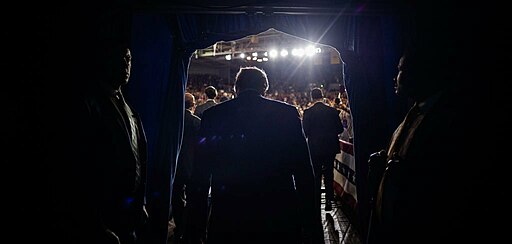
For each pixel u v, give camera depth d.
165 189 3.78
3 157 1.89
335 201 5.98
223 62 23.48
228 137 1.77
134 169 1.85
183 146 4.29
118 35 3.00
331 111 5.29
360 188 3.94
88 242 1.59
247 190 1.70
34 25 2.38
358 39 3.88
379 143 3.82
